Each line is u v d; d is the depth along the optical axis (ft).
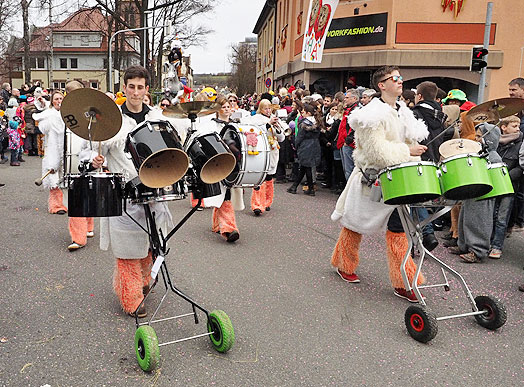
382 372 11.16
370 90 27.73
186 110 11.87
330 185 35.86
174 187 11.04
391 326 13.43
